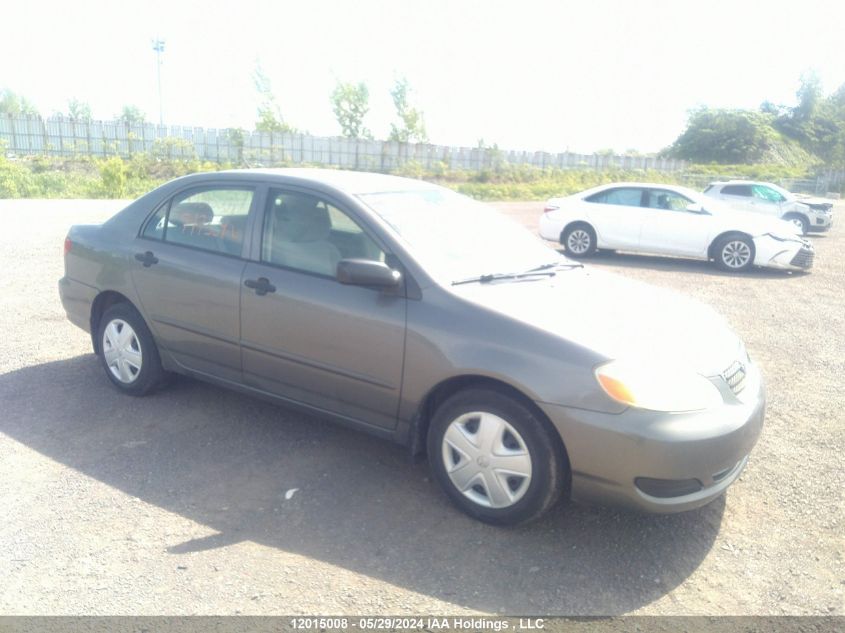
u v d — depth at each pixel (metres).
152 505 3.97
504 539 3.75
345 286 4.24
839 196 51.88
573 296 4.25
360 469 4.46
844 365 7.15
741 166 73.50
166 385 5.55
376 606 3.19
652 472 3.48
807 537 3.88
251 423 5.09
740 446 3.69
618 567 3.55
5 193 27.28
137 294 5.22
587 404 3.53
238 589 3.27
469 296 3.96
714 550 3.74
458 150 56.97
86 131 45.88
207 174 5.12
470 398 3.83
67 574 3.34
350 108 64.69
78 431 4.87
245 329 4.64
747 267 13.41
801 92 97.50
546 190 45.53
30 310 7.92
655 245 14.07
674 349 3.81
